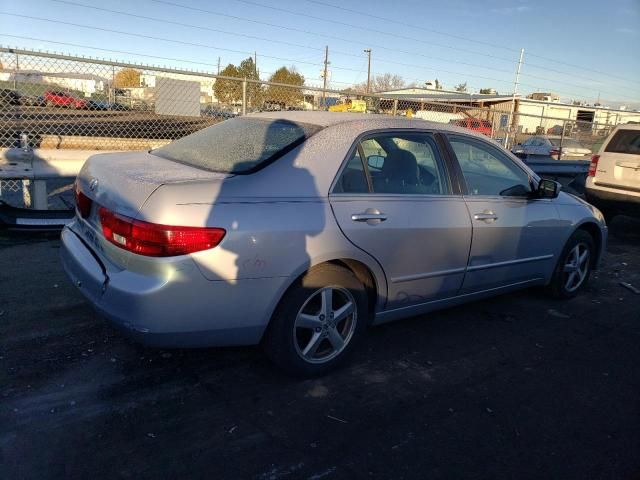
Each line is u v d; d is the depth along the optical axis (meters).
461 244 3.85
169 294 2.71
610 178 8.47
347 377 3.42
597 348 4.13
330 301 3.26
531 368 3.73
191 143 3.80
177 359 3.49
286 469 2.54
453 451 2.76
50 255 5.32
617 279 6.04
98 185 3.17
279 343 3.14
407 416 3.04
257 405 3.04
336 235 3.13
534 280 4.73
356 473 2.54
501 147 4.37
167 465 2.51
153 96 8.55
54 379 3.15
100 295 2.91
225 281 2.82
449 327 4.34
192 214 2.74
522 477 2.60
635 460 2.78
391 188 3.51
